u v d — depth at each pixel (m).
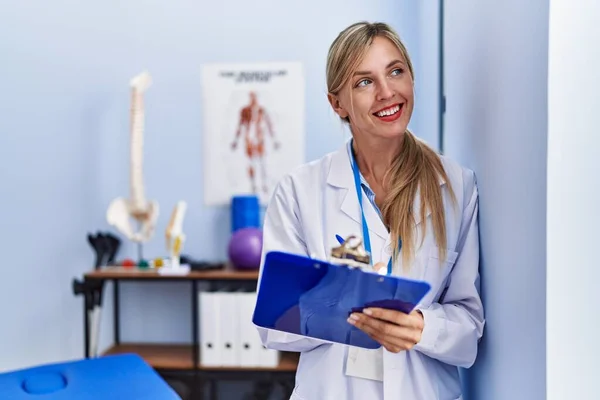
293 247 1.38
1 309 2.95
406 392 1.24
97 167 3.11
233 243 2.81
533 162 1.04
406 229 1.26
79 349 3.10
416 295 0.97
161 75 3.12
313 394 1.30
